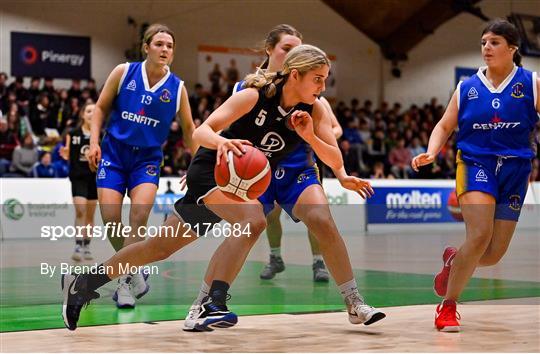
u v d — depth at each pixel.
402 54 22.83
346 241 11.77
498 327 3.96
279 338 3.65
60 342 3.54
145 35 4.97
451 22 23.33
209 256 8.86
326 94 22.02
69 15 18.73
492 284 6.15
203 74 20.36
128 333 3.81
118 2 19.22
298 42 4.34
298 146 3.96
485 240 3.82
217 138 3.40
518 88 3.93
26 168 13.87
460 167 4.00
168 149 14.96
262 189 3.38
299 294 5.53
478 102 3.98
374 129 19.69
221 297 3.68
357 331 3.86
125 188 4.98
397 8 21.61
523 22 20.41
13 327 4.04
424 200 15.44
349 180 3.79
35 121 16.28
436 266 7.93
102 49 19.14
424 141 19.75
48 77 18.52
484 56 3.96
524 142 3.96
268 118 3.62
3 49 18.14
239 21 20.70
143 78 4.96
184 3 20.00
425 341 3.53
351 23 22.22
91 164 4.96
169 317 4.41
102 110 5.03
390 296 5.45
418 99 23.22
